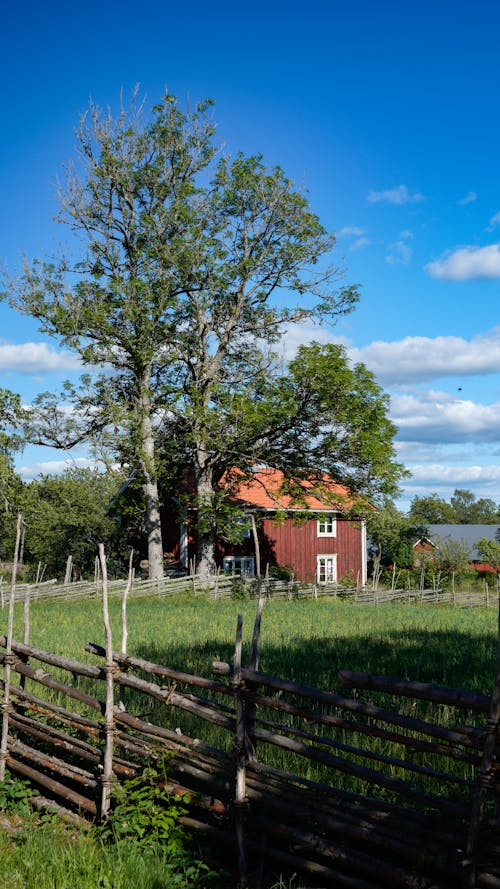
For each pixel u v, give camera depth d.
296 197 34.12
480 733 4.35
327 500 35.06
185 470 38.06
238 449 33.94
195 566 41.66
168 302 33.09
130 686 6.29
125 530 41.34
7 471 38.84
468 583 45.16
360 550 46.88
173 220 33.81
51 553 39.81
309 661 13.05
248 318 35.91
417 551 51.12
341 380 30.72
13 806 6.48
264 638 16.98
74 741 6.61
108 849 5.50
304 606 28.78
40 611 24.80
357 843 5.32
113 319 33.88
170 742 6.07
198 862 5.25
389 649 14.84
